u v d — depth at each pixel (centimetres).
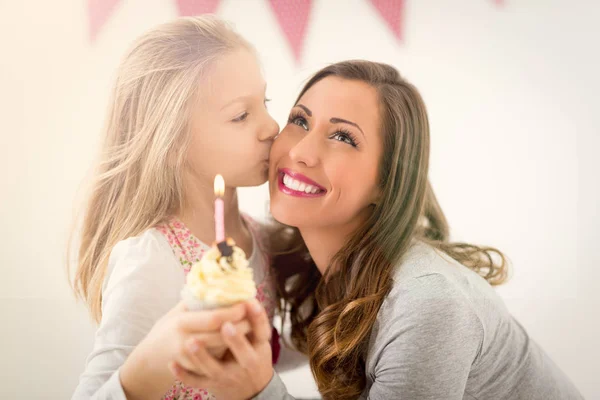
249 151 89
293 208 87
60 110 102
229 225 96
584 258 115
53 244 103
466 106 111
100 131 97
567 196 115
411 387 77
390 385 79
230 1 104
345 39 107
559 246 115
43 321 103
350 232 93
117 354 77
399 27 108
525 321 114
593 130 113
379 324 84
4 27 100
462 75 111
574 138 113
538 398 89
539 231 115
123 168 90
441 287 81
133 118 90
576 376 115
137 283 81
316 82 91
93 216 95
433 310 79
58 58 101
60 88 102
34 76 101
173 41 89
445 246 101
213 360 61
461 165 113
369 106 86
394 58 109
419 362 77
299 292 109
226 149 88
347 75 88
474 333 81
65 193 102
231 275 58
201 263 59
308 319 108
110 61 102
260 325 60
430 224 104
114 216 92
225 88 87
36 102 102
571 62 112
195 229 91
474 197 114
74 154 102
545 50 111
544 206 114
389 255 88
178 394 84
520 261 114
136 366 65
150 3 102
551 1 111
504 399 88
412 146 88
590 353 115
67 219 102
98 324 94
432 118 111
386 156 88
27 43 101
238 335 58
